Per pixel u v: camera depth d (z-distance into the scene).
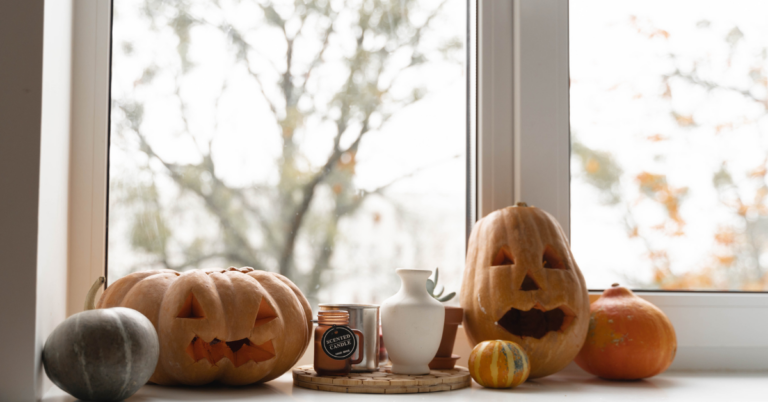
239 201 1.95
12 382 1.54
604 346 1.80
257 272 1.75
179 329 1.63
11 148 1.56
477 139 2.01
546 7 2.01
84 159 1.84
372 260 1.98
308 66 2.00
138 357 1.55
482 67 2.00
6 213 1.55
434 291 1.98
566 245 1.83
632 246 2.04
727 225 2.07
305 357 1.90
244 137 1.96
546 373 1.79
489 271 1.79
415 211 2.01
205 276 1.68
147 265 1.89
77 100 1.85
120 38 1.92
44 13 1.59
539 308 1.77
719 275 2.06
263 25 1.99
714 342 1.99
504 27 2.01
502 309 1.76
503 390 1.72
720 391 1.74
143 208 1.90
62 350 1.53
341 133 2.00
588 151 2.03
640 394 1.71
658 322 1.81
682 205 2.06
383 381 1.67
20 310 1.55
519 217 1.82
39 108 1.57
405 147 2.02
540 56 2.00
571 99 2.04
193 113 1.94
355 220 1.98
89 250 1.84
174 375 1.66
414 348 1.74
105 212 1.86
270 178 1.96
